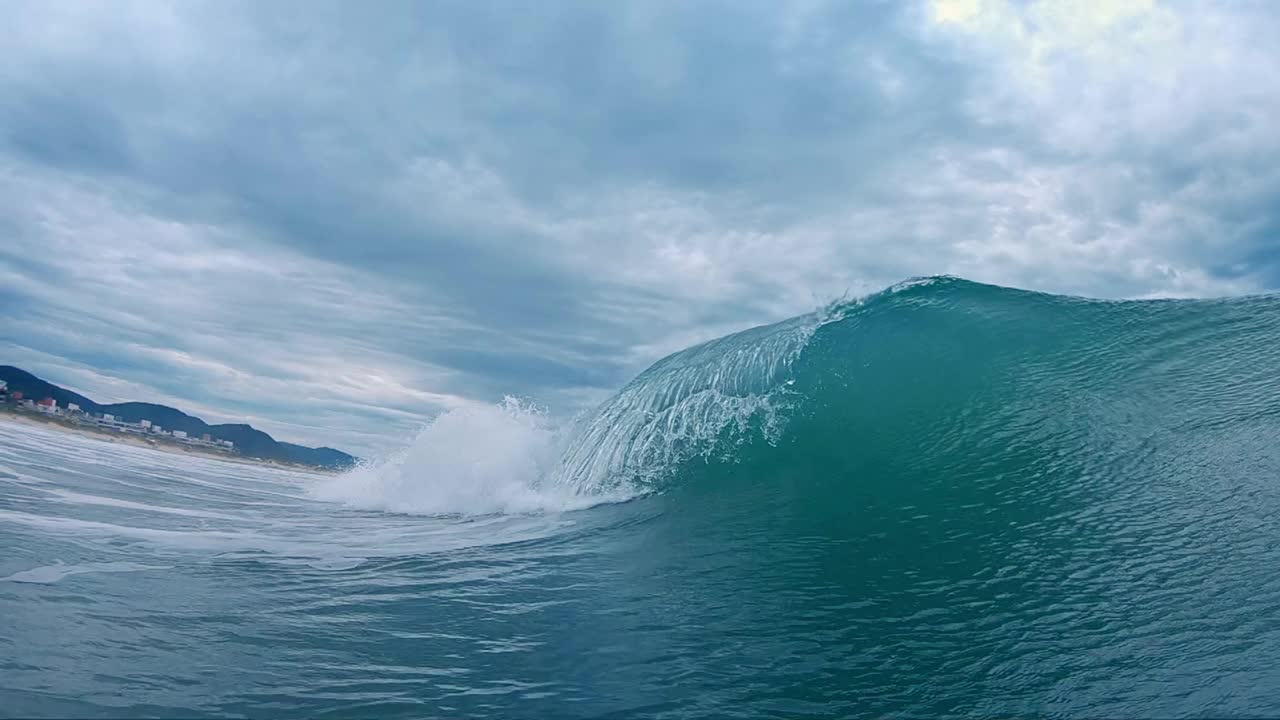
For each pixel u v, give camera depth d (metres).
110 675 3.21
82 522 7.11
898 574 5.14
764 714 3.27
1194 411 7.31
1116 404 7.96
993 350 10.07
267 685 3.33
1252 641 3.58
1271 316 9.32
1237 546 4.71
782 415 9.70
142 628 3.90
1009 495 6.48
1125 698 3.23
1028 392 8.82
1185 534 5.03
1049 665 3.62
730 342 12.07
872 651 3.96
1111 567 4.72
